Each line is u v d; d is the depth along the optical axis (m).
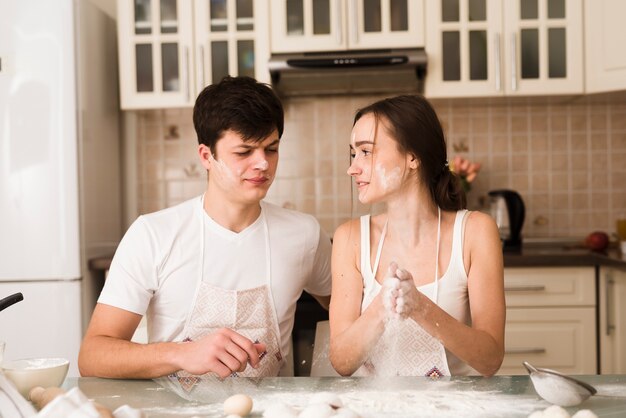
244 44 2.85
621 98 2.95
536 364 2.56
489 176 3.11
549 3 2.78
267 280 1.52
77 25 2.57
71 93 2.53
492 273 1.40
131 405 1.01
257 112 1.38
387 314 1.24
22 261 2.54
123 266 1.46
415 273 1.44
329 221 3.13
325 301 1.74
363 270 1.46
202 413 0.97
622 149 3.08
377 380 1.14
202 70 2.85
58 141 2.54
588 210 3.09
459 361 1.39
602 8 2.71
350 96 3.11
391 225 1.46
